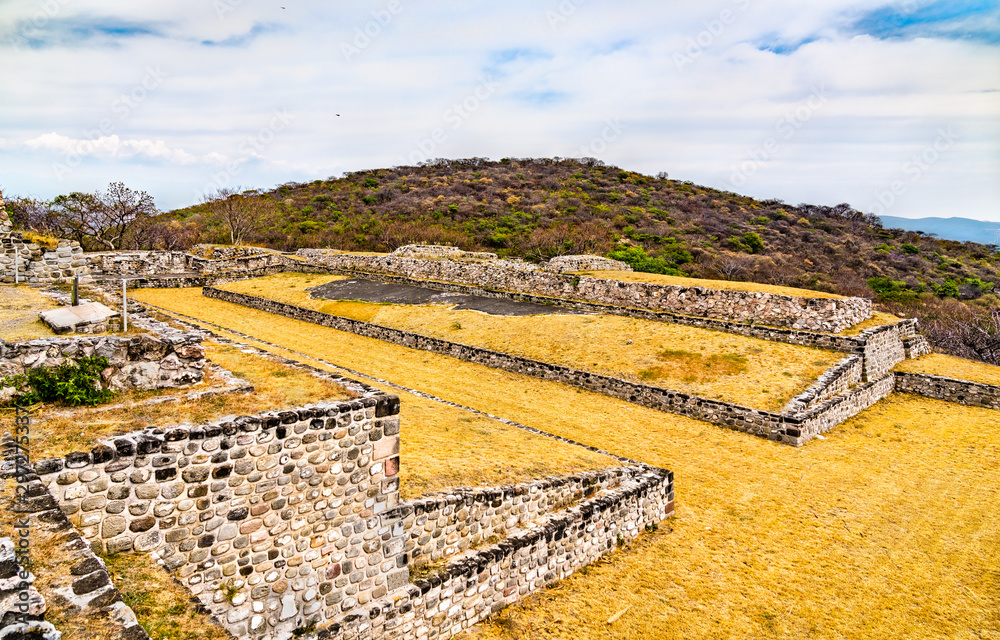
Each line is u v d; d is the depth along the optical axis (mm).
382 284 33156
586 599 9562
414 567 8469
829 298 23109
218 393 8234
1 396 7191
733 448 16047
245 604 6891
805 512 12984
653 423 17500
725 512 12820
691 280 29062
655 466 14141
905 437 17906
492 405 18281
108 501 6047
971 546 11914
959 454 16688
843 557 11344
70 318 9289
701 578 10406
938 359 25297
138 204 45562
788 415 16609
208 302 31844
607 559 10812
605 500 10992
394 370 21422
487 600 8906
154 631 5395
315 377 9562
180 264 37656
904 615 9719
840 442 17016
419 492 9102
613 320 24891
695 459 15312
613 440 16156
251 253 41375
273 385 8930
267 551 7078
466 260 37062
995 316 34062
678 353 21109
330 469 7586
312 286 33500
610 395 19625
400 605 7840
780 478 14500
